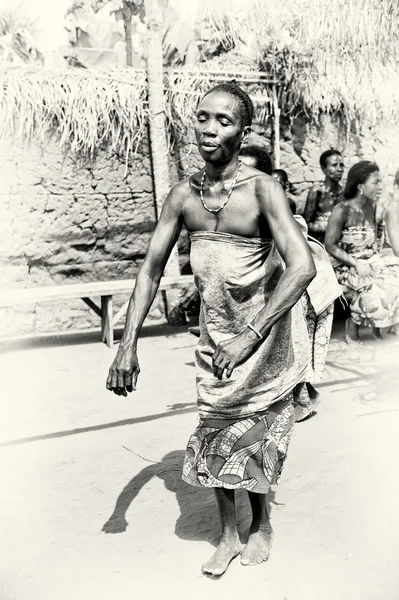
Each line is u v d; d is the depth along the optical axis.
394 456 4.05
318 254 4.57
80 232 7.84
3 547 3.17
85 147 7.65
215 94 2.64
